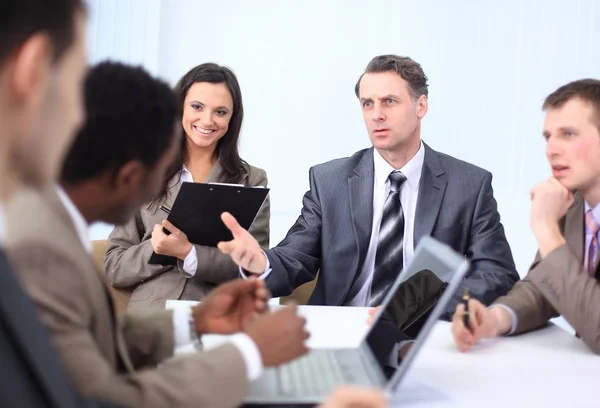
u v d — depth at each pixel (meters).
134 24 4.67
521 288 1.82
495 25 4.86
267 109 4.96
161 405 1.00
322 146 5.02
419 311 1.29
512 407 1.26
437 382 1.38
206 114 2.49
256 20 4.88
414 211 2.40
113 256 2.39
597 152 1.71
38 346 0.65
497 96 4.90
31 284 0.91
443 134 4.98
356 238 2.38
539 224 1.70
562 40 4.78
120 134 1.08
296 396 1.20
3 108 0.62
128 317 1.35
